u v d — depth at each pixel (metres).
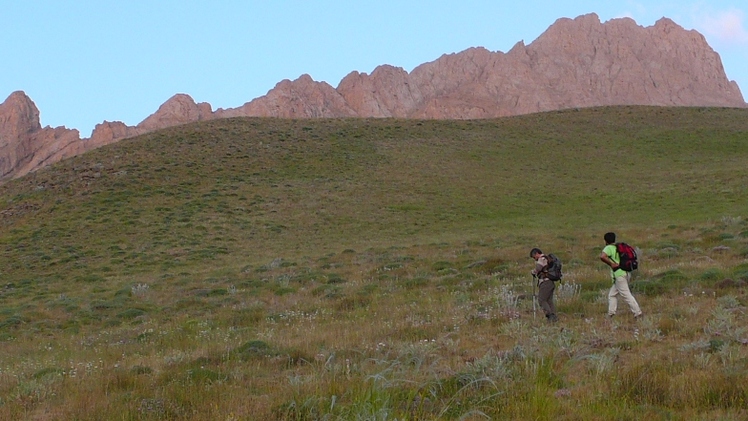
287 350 13.05
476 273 22.81
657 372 8.94
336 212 46.50
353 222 43.94
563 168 60.09
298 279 25.59
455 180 55.81
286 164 59.94
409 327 14.57
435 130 75.31
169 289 26.72
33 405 10.05
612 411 7.75
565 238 31.12
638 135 72.75
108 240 40.59
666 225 34.06
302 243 38.97
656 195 46.91
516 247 28.97
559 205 46.72
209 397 9.50
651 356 10.29
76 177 55.00
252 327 17.53
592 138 71.94
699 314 13.17
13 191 54.56
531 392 8.46
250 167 58.56
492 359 10.07
